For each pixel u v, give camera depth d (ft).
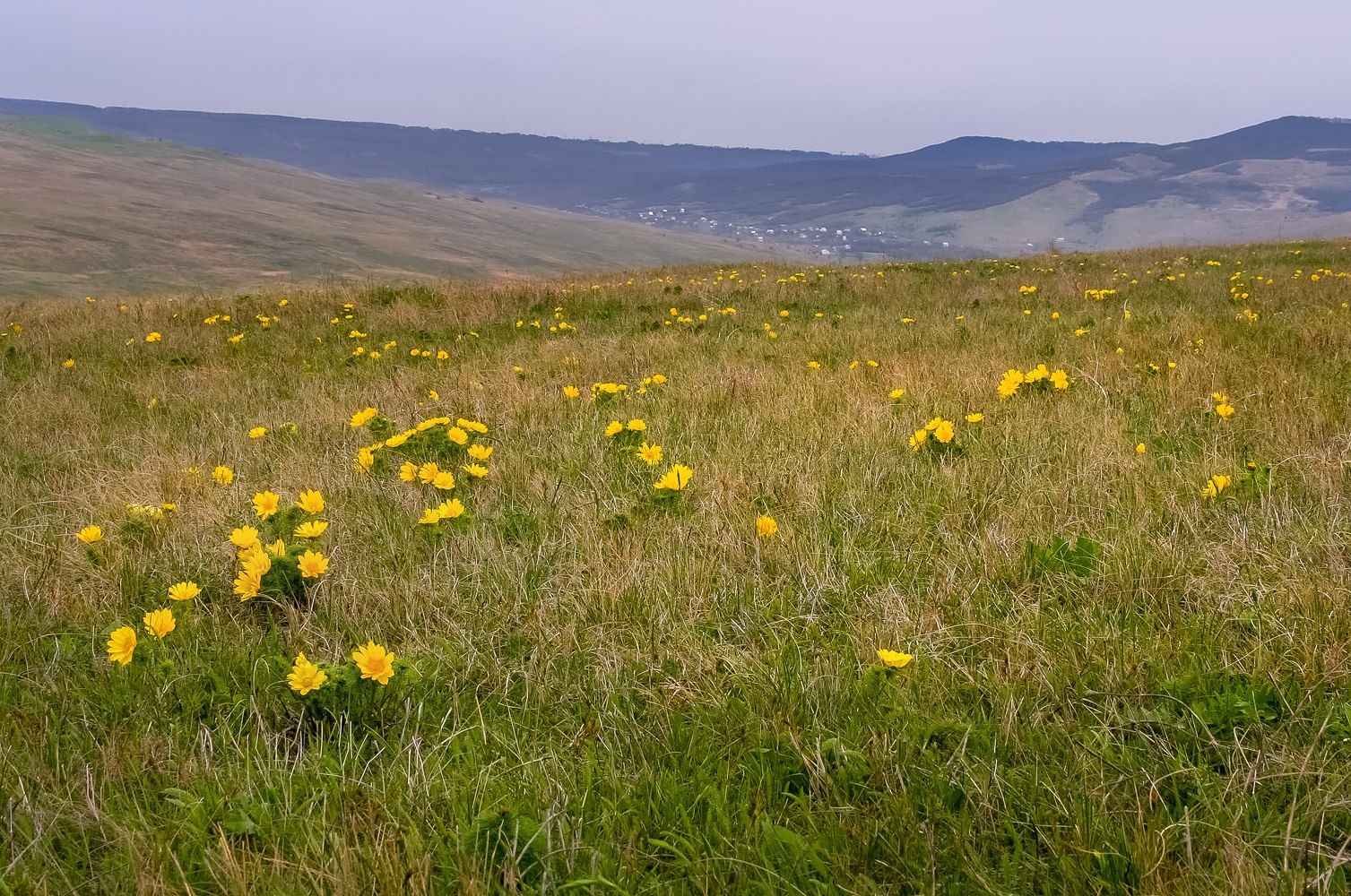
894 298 43.75
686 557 11.73
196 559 12.40
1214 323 28.48
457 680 9.15
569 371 26.63
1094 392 20.06
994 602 10.30
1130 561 10.66
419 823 6.68
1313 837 6.27
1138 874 5.86
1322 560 10.62
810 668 8.84
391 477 16.15
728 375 23.88
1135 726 7.61
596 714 8.22
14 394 25.57
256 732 8.02
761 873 6.02
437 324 39.96
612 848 6.33
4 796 7.09
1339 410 16.76
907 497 13.74
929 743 7.46
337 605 10.92
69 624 10.66
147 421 22.35
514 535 13.26
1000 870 6.05
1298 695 7.74
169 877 6.19
